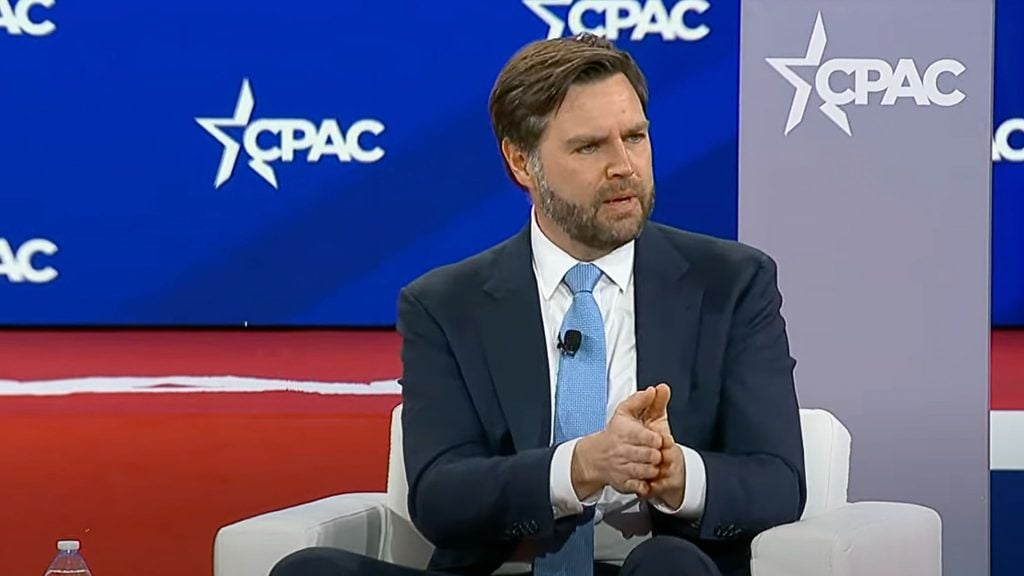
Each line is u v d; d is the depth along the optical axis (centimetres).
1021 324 1361
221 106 1395
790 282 1320
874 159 1312
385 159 1397
